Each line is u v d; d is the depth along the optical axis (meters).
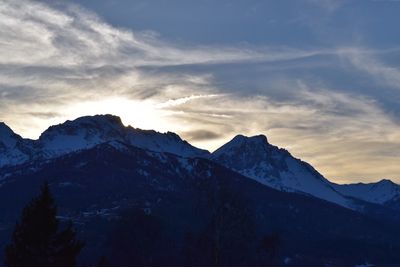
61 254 99.69
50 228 99.44
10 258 98.88
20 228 99.50
